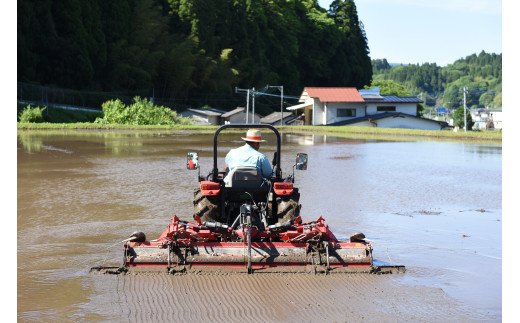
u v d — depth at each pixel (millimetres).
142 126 49906
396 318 5637
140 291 6289
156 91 72812
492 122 89062
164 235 7285
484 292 6480
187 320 5504
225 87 79500
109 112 53562
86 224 9844
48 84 55781
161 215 10734
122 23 65438
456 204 12938
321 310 5812
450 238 9352
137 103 56250
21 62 51250
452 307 5961
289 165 20562
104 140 32875
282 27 93812
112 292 6250
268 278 6746
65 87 57156
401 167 21453
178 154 24125
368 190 14867
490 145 38344
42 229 9414
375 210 11852
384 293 6352
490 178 18266
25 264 7301
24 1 51094
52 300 5992
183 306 5871
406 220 10852
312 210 11664
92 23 59938
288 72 94688
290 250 7074
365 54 111875
